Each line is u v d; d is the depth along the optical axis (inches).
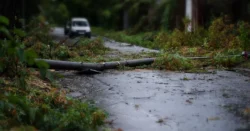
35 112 230.4
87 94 333.7
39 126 228.8
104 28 1863.9
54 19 2669.8
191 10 995.3
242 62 512.1
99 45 702.5
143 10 1467.8
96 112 249.3
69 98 288.8
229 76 419.8
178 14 1087.6
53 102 283.4
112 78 409.7
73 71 456.4
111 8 1883.6
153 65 486.0
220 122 245.4
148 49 762.8
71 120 231.6
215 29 715.4
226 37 652.7
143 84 374.6
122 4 1590.8
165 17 1106.7
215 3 979.9
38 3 1553.9
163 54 510.9
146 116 264.5
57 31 1791.3
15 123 223.0
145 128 238.4
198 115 263.3
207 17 978.1
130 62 488.4
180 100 307.3
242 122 244.2
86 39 705.6
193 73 442.0
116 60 526.0
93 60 525.0
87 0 2274.9
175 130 232.8
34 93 291.6
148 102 302.5
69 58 552.7
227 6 973.8
